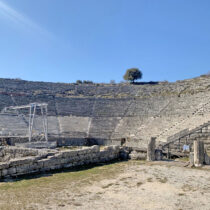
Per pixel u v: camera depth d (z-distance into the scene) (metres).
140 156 20.25
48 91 64.69
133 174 14.24
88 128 45.56
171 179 12.95
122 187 11.38
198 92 48.41
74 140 40.62
